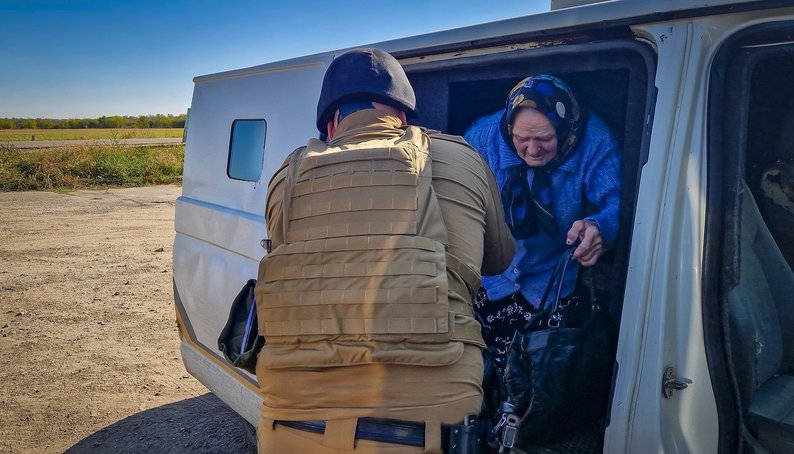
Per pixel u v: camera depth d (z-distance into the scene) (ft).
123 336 17.75
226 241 10.35
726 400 4.70
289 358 4.86
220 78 11.15
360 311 4.63
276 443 4.97
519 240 7.13
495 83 7.13
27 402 13.55
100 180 61.87
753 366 4.97
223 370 10.54
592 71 6.22
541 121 6.63
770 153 4.93
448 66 7.04
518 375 6.01
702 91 4.84
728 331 4.75
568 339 6.06
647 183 4.97
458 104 7.49
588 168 6.43
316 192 5.03
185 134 12.25
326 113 5.84
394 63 5.75
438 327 4.57
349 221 4.83
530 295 7.06
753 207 5.00
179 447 11.56
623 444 4.87
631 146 5.92
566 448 6.09
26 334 17.84
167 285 23.30
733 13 4.68
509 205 7.16
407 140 5.19
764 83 4.83
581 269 6.59
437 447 4.46
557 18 5.81
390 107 5.62
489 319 7.43
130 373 15.15
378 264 4.67
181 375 15.05
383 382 4.60
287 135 9.18
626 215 6.01
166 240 32.60
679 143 4.86
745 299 4.97
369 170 4.92
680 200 4.83
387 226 4.75
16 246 30.48
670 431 4.76
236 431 12.14
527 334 6.25
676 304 4.81
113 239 32.71
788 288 5.12
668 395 4.78
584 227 6.48
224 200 10.67
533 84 6.56
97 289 22.62
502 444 4.99
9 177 56.75
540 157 6.77
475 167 5.43
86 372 15.17
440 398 4.58
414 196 4.82
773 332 5.13
